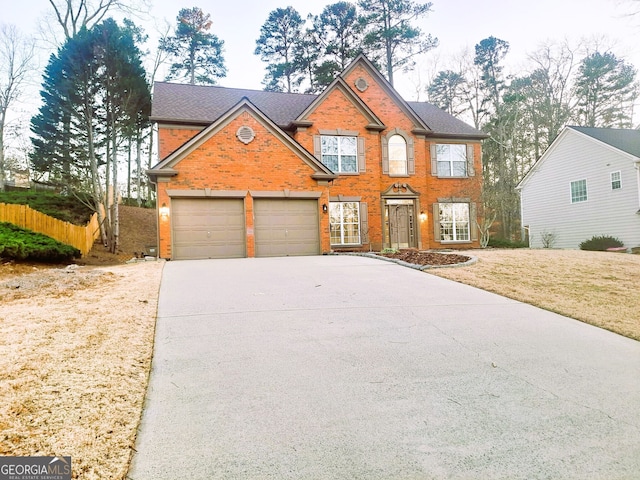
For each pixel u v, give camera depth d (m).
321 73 30.92
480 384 3.77
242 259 12.48
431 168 18.98
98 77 16.84
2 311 5.64
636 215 18.42
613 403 3.44
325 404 3.33
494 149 30.28
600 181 20.25
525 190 25.33
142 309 5.96
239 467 2.50
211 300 6.68
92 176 17.33
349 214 17.02
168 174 12.91
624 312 6.33
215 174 13.45
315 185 14.62
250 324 5.43
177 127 15.62
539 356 4.51
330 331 5.19
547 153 23.50
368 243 17.02
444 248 18.75
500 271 9.44
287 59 33.38
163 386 3.61
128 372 3.79
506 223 28.08
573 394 3.60
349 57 30.80
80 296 6.73
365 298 6.89
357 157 17.14
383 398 3.46
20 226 14.08
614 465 2.59
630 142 20.31
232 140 13.70
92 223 17.94
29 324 5.01
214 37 32.84
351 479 2.40
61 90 16.88
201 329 5.20
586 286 8.13
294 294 7.14
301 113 16.45
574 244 21.78
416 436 2.88
